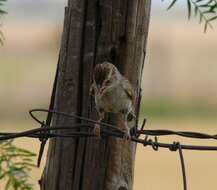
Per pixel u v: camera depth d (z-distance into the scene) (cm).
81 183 972
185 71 6034
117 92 996
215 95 5628
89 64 965
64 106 975
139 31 973
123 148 977
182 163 965
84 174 971
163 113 5175
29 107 5003
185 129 4584
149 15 985
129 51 971
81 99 972
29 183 824
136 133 1009
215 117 5097
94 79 967
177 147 973
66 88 972
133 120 1038
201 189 3366
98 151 968
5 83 5247
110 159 972
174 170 3709
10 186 820
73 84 970
